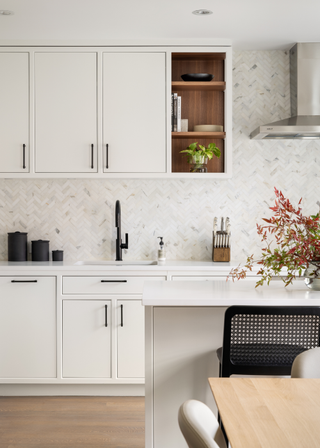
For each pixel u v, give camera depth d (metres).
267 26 3.06
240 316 1.80
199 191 3.69
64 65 3.27
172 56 3.42
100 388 3.20
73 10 2.77
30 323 3.15
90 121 3.29
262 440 0.94
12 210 3.66
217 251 3.46
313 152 3.69
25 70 3.27
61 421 2.75
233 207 3.70
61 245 3.68
